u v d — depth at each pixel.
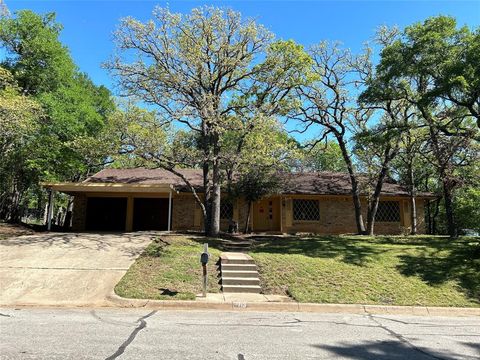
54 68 28.42
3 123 19.53
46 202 39.84
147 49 19.14
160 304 10.35
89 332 7.13
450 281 13.14
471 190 30.09
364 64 24.19
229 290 12.04
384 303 11.27
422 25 17.06
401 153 25.53
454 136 19.08
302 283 12.48
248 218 24.81
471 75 15.64
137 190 22.38
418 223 27.81
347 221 27.30
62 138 26.62
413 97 18.95
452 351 6.66
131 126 18.86
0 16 24.95
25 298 10.63
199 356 5.81
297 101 20.92
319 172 31.41
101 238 19.00
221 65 19.47
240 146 20.22
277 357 5.93
